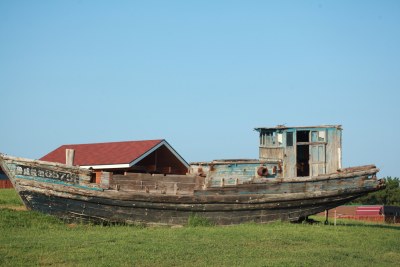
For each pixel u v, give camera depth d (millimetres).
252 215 30344
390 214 53781
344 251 22625
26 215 27844
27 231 25203
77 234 24781
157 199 28438
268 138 32656
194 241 23516
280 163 31094
